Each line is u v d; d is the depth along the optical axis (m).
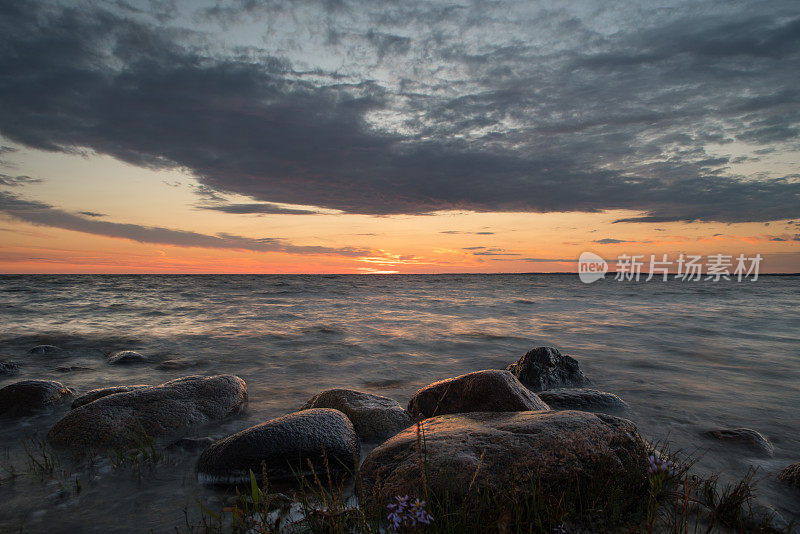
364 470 3.58
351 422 4.92
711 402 6.60
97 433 4.70
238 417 5.72
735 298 30.25
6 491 3.66
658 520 3.11
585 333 14.04
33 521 3.21
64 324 15.51
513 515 2.87
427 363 9.69
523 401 4.93
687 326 15.63
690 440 5.02
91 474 4.00
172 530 3.08
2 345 11.52
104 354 10.39
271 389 7.30
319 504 3.30
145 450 4.50
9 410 5.75
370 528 2.85
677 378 8.17
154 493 3.66
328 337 13.01
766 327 15.32
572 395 6.31
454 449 3.46
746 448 4.72
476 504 2.92
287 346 11.48
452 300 28.72
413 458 3.42
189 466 4.18
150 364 9.25
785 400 6.71
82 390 7.12
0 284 47.75
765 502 3.55
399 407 5.42
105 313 19.12
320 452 3.97
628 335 13.63
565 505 3.09
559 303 26.14
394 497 3.11
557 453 3.39
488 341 12.54
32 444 4.75
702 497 3.50
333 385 7.64
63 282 57.00
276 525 3.04
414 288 47.47
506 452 3.38
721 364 9.41
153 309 21.11
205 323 16.06
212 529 3.05
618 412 6.04
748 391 7.23
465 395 5.22
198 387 5.86
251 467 3.83
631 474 3.41
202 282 64.19
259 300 27.55
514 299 29.70
